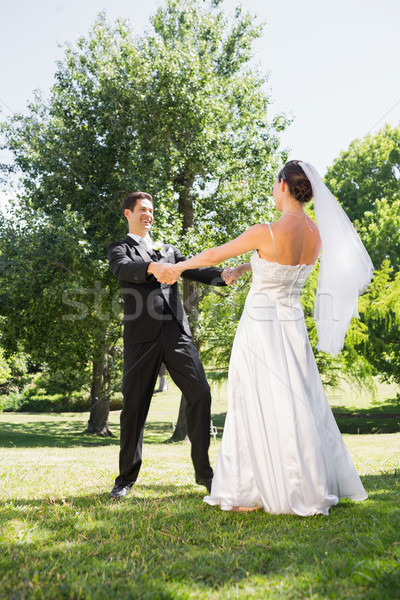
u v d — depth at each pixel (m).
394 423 22.59
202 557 1.92
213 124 15.64
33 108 16.91
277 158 17.17
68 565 1.83
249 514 2.61
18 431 18.95
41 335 15.60
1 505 2.87
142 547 2.08
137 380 3.15
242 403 2.81
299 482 2.56
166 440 17.05
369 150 27.67
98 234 14.60
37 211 14.75
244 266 3.51
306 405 2.65
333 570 1.67
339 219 2.92
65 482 3.81
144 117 15.01
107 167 15.22
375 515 2.42
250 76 18.00
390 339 19.73
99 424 18.64
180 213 16.34
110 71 15.36
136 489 3.41
